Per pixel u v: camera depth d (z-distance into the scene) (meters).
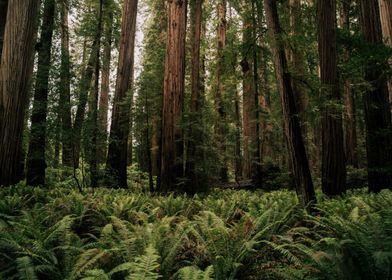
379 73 10.48
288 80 7.57
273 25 7.85
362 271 3.61
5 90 9.93
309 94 9.04
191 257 4.83
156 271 4.00
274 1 7.93
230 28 22.55
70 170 15.98
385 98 10.59
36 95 13.00
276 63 7.70
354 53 9.20
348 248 3.85
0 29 12.30
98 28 17.33
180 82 13.92
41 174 13.41
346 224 4.80
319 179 16.56
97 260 4.06
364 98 10.78
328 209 7.24
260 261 4.68
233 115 22.05
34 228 5.24
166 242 4.69
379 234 3.98
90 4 20.89
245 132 21.19
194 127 13.94
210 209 8.48
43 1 15.27
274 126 18.34
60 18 18.11
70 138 12.23
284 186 17.50
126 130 15.87
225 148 19.47
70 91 12.52
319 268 3.69
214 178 15.20
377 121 10.47
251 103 17.97
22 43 10.16
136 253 4.24
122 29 17.03
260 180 17.78
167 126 13.70
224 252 4.55
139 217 7.19
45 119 13.28
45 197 9.20
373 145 10.51
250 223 5.05
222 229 4.70
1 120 9.85
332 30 9.98
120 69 16.69
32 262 3.78
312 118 9.10
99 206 8.22
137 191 14.73
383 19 12.63
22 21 10.18
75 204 7.55
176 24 14.23
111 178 15.01
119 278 4.00
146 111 15.24
